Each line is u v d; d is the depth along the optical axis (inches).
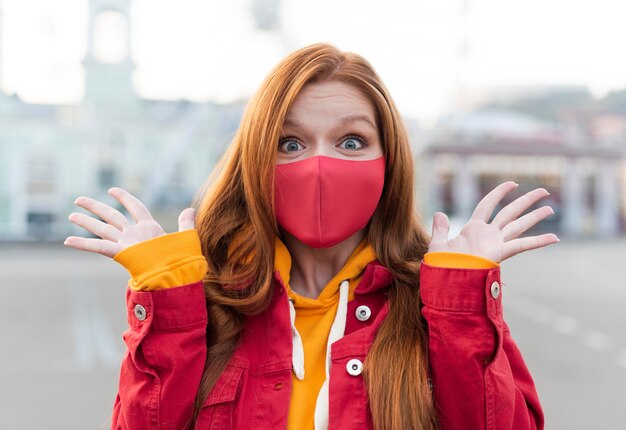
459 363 45.3
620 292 426.9
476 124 1085.1
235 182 54.2
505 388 45.9
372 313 50.8
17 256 719.1
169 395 46.3
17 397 197.5
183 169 958.4
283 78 48.5
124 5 996.6
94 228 48.0
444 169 1073.5
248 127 49.9
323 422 46.2
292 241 52.9
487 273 45.9
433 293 46.5
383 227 53.0
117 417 51.6
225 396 47.2
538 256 754.8
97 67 974.4
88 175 948.0
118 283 479.5
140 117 979.3
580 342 271.0
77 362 241.4
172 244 47.9
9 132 914.1
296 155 49.5
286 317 49.2
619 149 1104.2
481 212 49.3
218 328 49.7
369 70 50.6
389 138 51.0
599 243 1001.5
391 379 45.8
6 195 909.8
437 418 46.4
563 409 184.9
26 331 296.8
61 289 443.8
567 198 1098.7
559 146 1091.9
